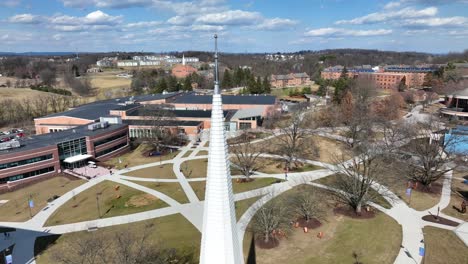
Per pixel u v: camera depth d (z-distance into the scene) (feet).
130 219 157.38
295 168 220.64
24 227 153.89
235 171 215.92
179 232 143.95
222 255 50.37
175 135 293.43
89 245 114.32
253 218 152.76
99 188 197.67
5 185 202.59
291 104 417.08
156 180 207.31
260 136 294.66
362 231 140.36
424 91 454.81
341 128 310.04
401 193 176.14
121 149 273.13
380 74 578.25
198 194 184.85
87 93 589.32
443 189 181.57
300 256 124.26
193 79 650.84
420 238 133.69
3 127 370.73
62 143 228.63
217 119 48.93
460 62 643.45
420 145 196.34
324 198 171.73
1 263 126.21
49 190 198.29
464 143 218.18
